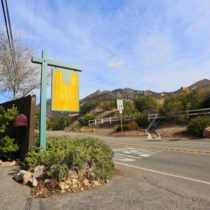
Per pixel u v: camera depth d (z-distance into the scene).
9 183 6.39
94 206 4.99
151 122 27.41
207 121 20.02
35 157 7.05
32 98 8.80
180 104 26.59
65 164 6.24
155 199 5.36
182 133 21.62
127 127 28.05
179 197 5.51
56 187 5.91
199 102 25.78
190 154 11.79
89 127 39.91
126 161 10.74
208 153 11.79
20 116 8.83
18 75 19.77
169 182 6.82
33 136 8.58
